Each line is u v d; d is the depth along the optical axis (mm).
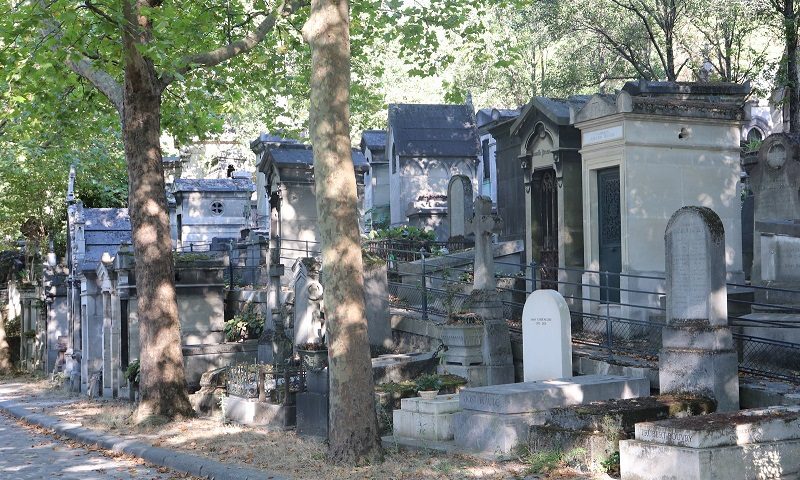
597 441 10500
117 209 35750
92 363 27719
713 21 38281
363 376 12102
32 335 39500
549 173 21141
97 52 18547
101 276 26406
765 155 17312
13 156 34156
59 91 21016
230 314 25875
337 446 12055
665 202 17922
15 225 45062
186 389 18688
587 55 41750
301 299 17672
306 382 15602
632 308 17281
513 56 23125
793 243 15555
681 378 12289
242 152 62344
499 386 12609
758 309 15609
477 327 15516
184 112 23328
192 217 42156
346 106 12242
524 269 21656
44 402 25422
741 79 35812
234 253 33531
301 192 29219
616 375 13672
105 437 16891
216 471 12531
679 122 18125
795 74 27578
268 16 20109
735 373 12117
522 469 10680
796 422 9773
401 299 22422
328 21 12109
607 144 18109
